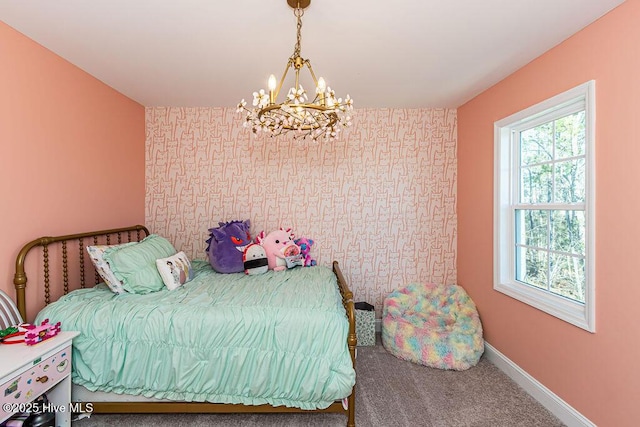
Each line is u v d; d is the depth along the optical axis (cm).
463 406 216
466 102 320
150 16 176
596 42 176
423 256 342
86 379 186
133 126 315
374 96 303
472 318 296
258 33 193
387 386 239
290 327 191
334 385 183
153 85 276
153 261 244
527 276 253
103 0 162
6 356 151
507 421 201
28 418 167
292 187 341
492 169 276
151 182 337
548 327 214
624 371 162
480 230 296
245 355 189
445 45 207
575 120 207
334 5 165
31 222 202
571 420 193
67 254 232
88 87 251
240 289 240
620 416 164
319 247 343
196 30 190
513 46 208
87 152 251
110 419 198
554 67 207
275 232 322
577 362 191
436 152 340
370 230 344
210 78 261
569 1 161
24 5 166
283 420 200
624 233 162
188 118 337
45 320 179
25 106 197
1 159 183
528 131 251
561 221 219
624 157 162
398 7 167
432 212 343
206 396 190
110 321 189
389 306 317
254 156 340
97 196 263
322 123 182
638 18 154
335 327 192
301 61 175
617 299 166
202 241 340
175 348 188
